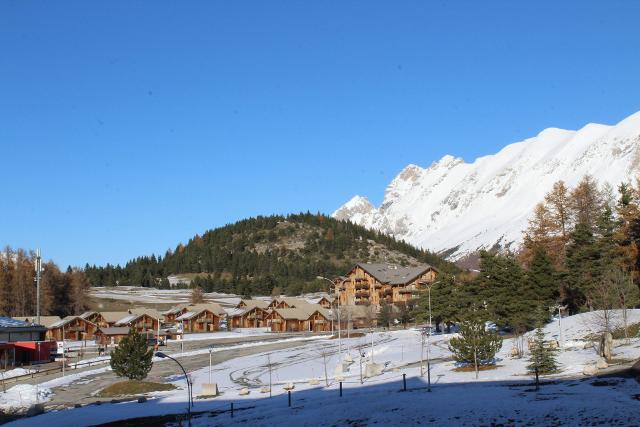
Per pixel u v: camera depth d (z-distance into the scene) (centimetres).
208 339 15975
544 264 10806
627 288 8919
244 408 6419
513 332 10600
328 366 9925
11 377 10262
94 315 18300
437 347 10612
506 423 4431
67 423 6362
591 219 11856
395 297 19375
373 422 4962
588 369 6006
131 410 6912
